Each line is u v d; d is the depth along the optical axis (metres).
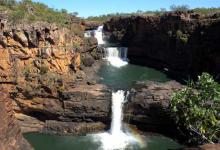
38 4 66.56
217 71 61.44
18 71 51.97
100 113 52.09
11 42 51.56
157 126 51.34
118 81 63.12
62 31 57.84
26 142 23.17
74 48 61.44
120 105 52.91
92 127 51.47
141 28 82.12
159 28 77.50
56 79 52.88
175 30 73.19
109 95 53.06
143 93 52.78
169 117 49.09
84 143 47.22
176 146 46.44
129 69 73.81
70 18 67.56
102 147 46.12
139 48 81.56
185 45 70.12
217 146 25.14
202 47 66.38
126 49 81.50
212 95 26.80
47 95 52.41
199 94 27.25
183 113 28.14
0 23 50.78
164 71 73.38
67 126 50.88
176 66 72.06
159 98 50.84
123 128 52.81
